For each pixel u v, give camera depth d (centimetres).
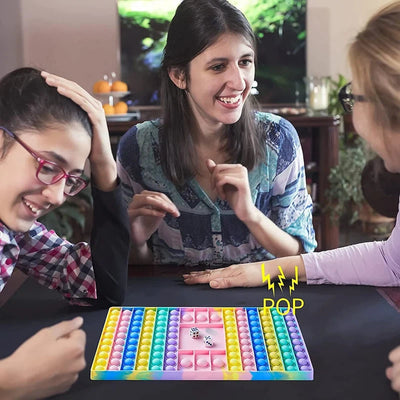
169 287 135
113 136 384
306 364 97
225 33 137
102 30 429
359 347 104
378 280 133
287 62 430
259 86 432
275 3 421
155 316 116
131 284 138
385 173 162
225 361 99
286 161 162
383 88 95
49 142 98
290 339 107
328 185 384
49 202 103
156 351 102
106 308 123
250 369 95
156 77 432
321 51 434
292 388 91
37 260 132
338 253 138
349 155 388
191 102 153
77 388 91
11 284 139
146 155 163
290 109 400
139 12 424
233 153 158
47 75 105
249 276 134
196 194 161
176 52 143
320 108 399
